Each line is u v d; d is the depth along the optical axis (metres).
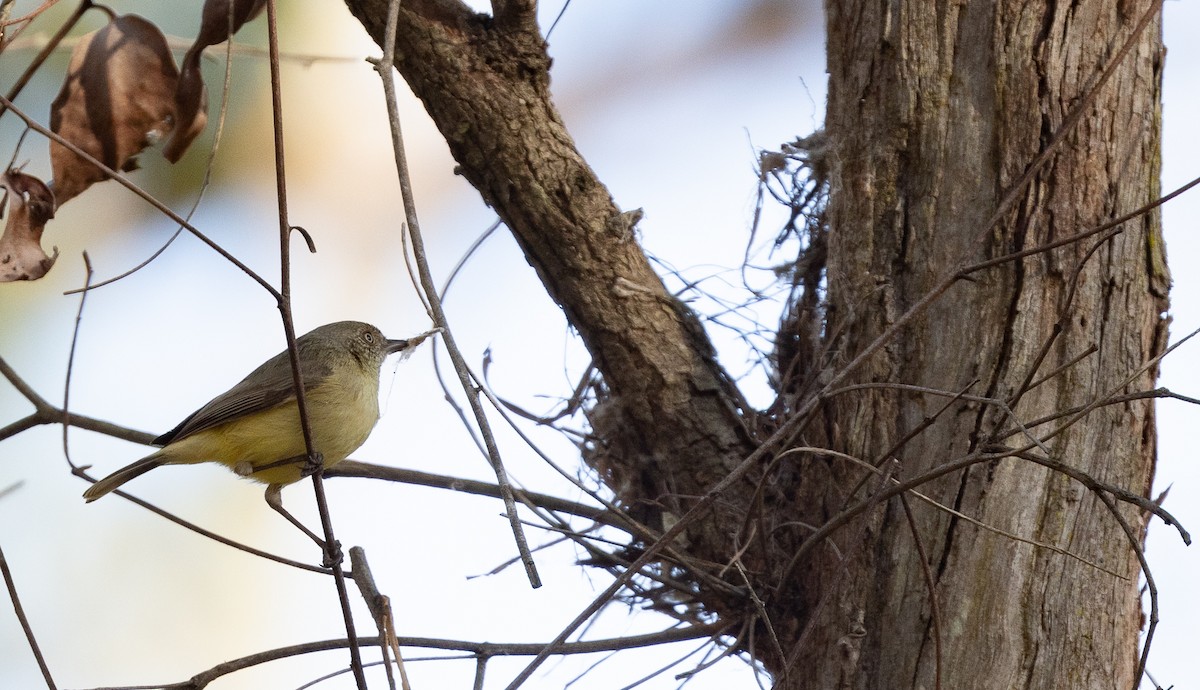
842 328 7.80
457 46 8.33
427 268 6.20
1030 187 7.21
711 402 8.74
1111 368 7.09
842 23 8.25
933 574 7.06
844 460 7.59
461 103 8.36
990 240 7.27
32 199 7.53
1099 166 7.23
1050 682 6.79
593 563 8.88
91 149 7.88
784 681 6.48
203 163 13.75
